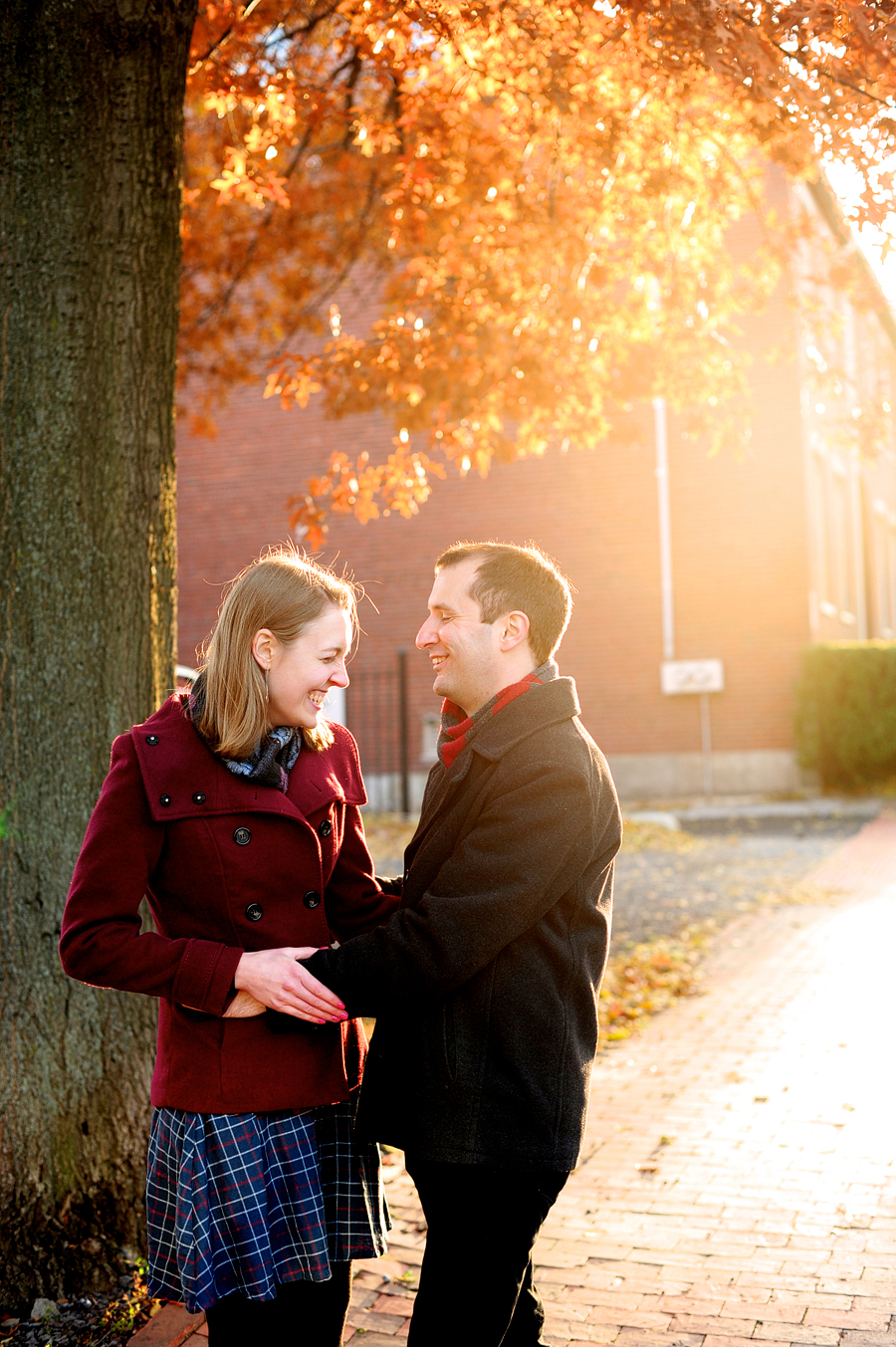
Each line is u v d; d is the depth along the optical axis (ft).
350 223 26.30
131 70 11.03
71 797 10.81
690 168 18.70
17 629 10.82
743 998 20.15
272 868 6.78
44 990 10.68
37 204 10.87
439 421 21.20
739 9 10.75
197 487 58.75
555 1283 10.26
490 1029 6.49
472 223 19.04
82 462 10.94
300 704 6.95
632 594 52.01
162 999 6.91
